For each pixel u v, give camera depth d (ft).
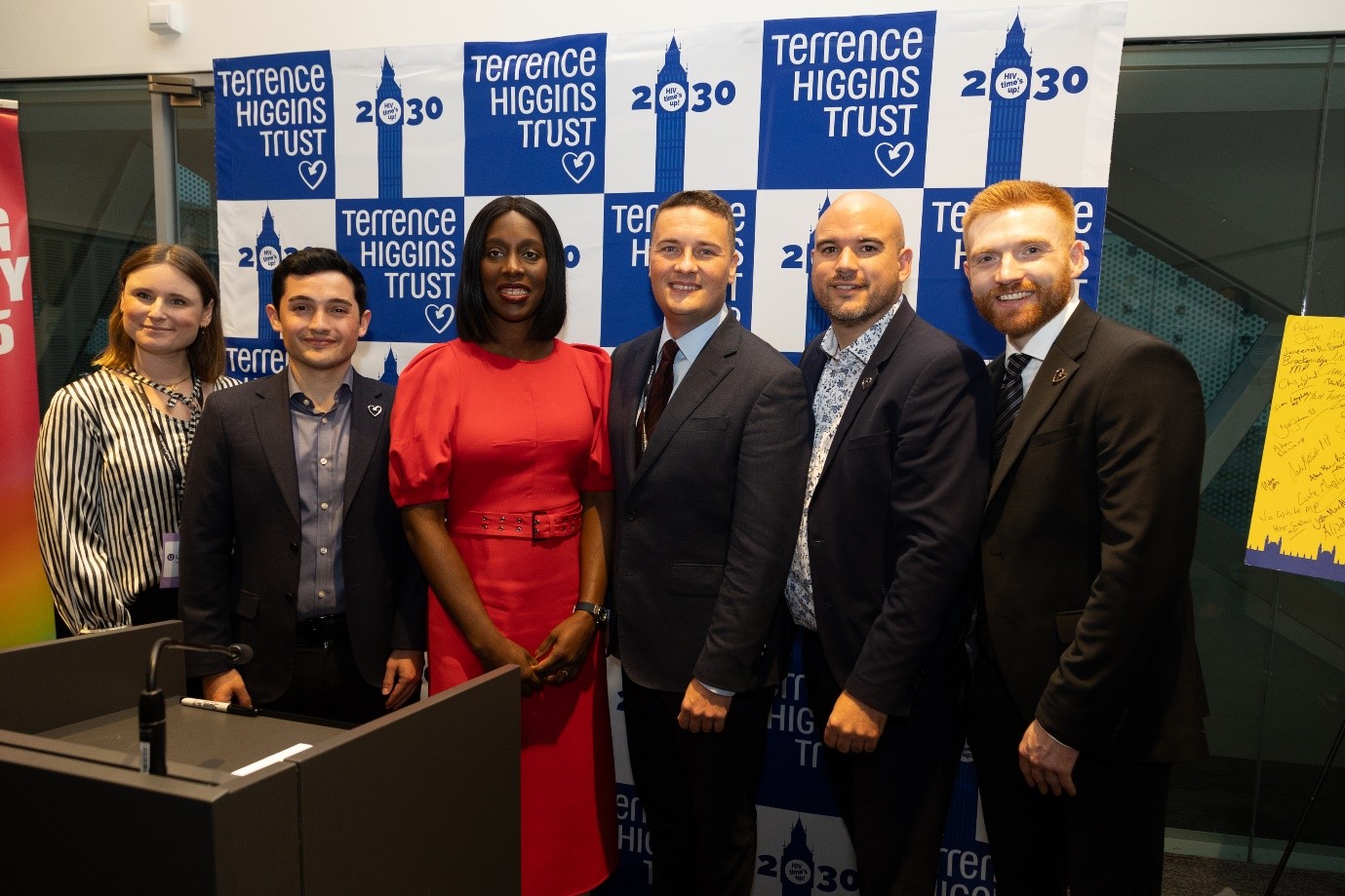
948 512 4.86
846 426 5.28
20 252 8.38
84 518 5.92
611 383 5.95
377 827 2.91
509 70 7.64
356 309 5.84
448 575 5.43
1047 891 5.51
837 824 7.45
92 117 9.56
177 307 6.21
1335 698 7.93
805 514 5.47
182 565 5.76
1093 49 6.47
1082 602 4.74
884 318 5.47
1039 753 4.65
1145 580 4.34
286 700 5.81
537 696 5.62
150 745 2.55
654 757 5.89
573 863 5.80
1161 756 4.66
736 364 5.39
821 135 7.05
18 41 9.29
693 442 5.31
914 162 6.88
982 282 5.11
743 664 5.09
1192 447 4.44
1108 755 4.64
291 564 5.69
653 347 5.87
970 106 6.73
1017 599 4.86
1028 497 4.83
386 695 5.92
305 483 5.82
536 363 5.84
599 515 5.92
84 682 3.83
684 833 5.98
